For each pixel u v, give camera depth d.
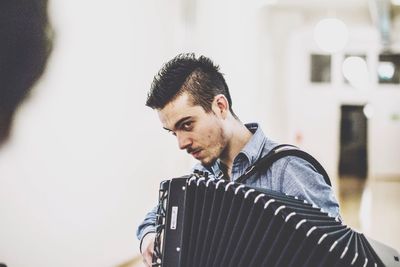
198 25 6.13
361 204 7.58
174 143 5.46
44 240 3.01
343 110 12.46
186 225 1.23
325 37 7.27
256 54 8.98
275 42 10.58
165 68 1.31
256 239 1.17
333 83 11.77
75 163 3.35
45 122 2.91
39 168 2.88
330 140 11.76
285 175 1.29
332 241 1.10
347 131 12.53
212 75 1.32
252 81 8.63
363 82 11.82
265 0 9.42
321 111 11.77
